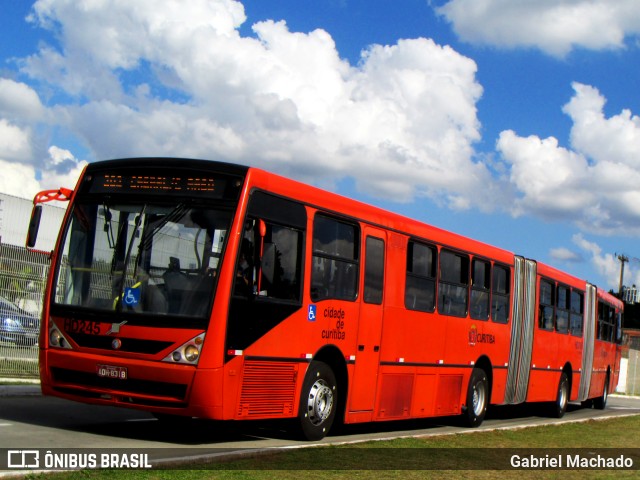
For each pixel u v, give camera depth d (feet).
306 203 40.65
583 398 88.17
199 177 36.96
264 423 44.52
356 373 44.78
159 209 36.96
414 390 51.19
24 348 61.05
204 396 34.63
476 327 59.62
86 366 36.09
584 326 86.43
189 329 34.99
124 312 35.88
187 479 26.84
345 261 43.86
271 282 37.99
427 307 52.60
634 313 295.89
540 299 72.69
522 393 69.21
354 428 52.37
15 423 39.45
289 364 39.27
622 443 56.08
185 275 35.73
